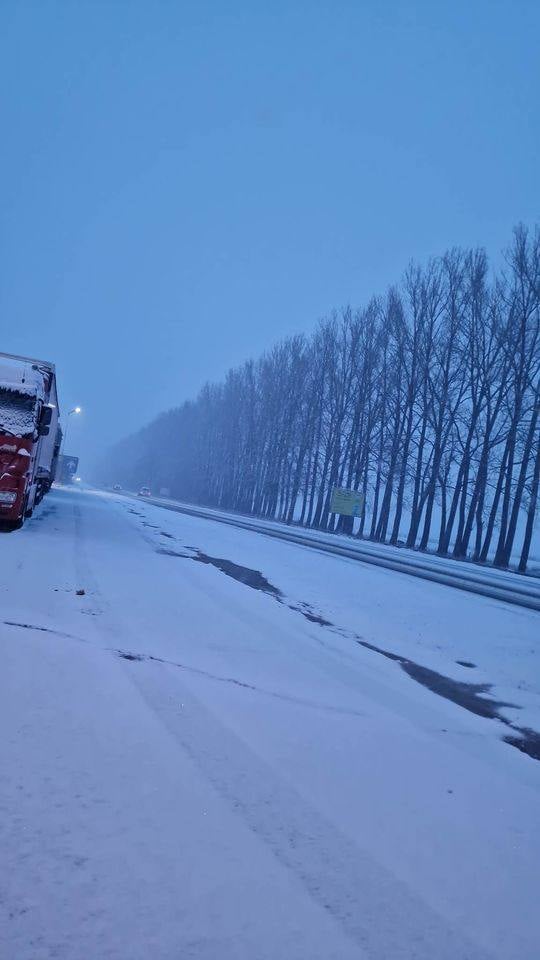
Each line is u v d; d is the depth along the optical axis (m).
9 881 2.64
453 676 7.89
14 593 8.30
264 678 6.34
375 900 2.84
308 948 2.46
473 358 37.03
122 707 4.79
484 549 36.31
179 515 39.19
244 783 3.81
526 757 5.33
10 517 15.20
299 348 59.81
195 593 10.61
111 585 10.02
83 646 6.27
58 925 2.43
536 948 2.68
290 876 2.91
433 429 39.06
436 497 42.09
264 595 11.79
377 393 45.97
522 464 33.38
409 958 2.49
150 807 3.36
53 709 4.54
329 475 52.50
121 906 2.56
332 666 7.32
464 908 2.89
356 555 24.86
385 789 4.09
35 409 15.55
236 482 81.00
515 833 3.76
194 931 2.48
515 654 9.73
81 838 2.99
